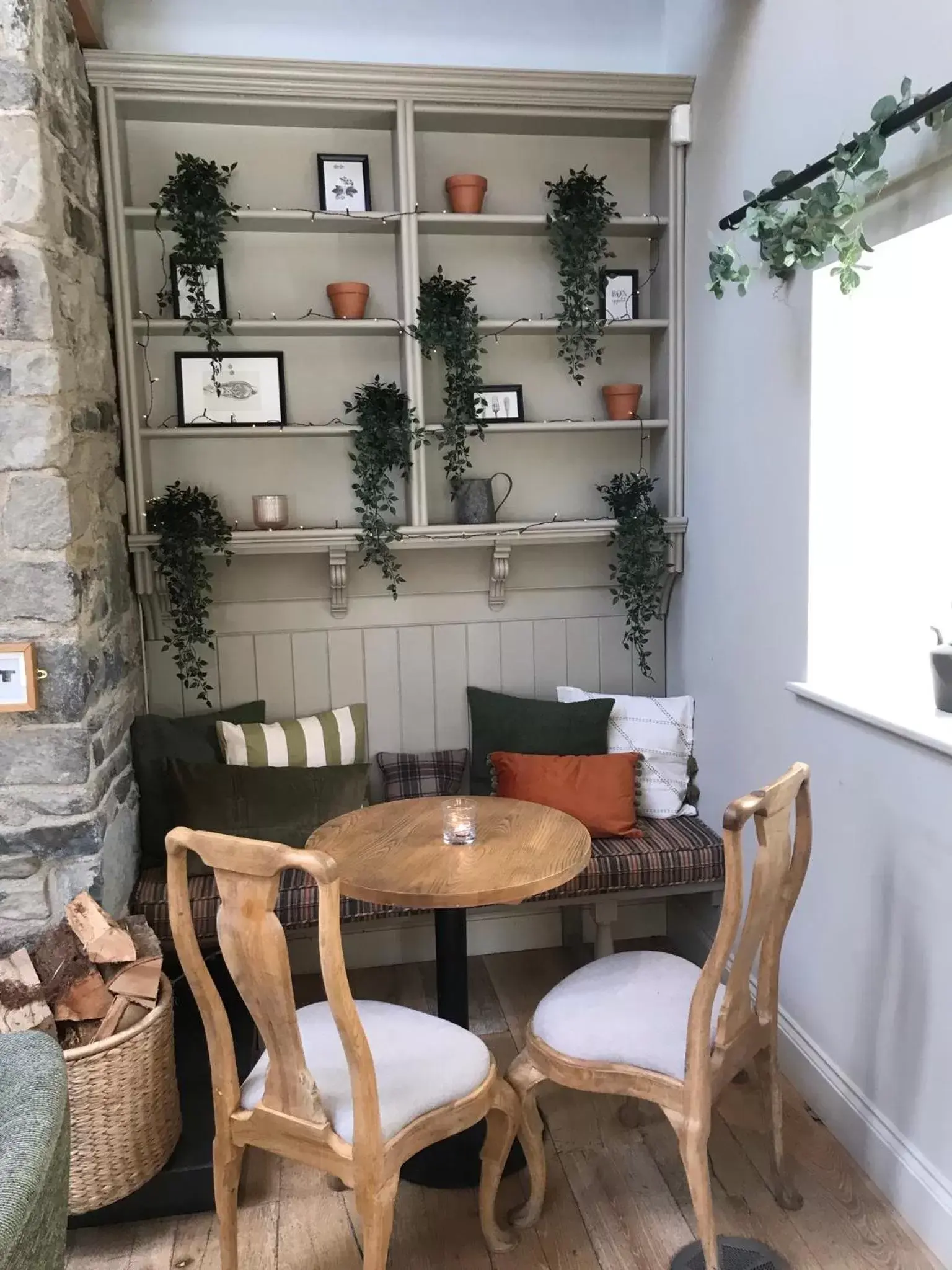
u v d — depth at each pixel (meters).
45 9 2.04
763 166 2.37
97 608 2.29
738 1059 1.81
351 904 2.56
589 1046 1.83
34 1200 1.08
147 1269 1.90
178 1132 2.07
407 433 2.77
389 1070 1.72
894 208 1.89
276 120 2.76
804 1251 1.91
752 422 2.50
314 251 2.88
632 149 3.01
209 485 2.91
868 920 2.10
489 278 2.98
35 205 1.97
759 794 1.65
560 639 3.14
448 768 3.02
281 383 2.86
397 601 3.02
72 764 2.10
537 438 3.08
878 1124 2.08
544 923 3.19
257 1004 1.56
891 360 2.22
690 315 2.87
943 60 1.71
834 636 2.29
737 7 2.47
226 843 1.49
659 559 3.02
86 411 2.29
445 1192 2.11
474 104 2.73
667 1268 1.88
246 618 2.95
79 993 1.92
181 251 2.62
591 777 2.78
